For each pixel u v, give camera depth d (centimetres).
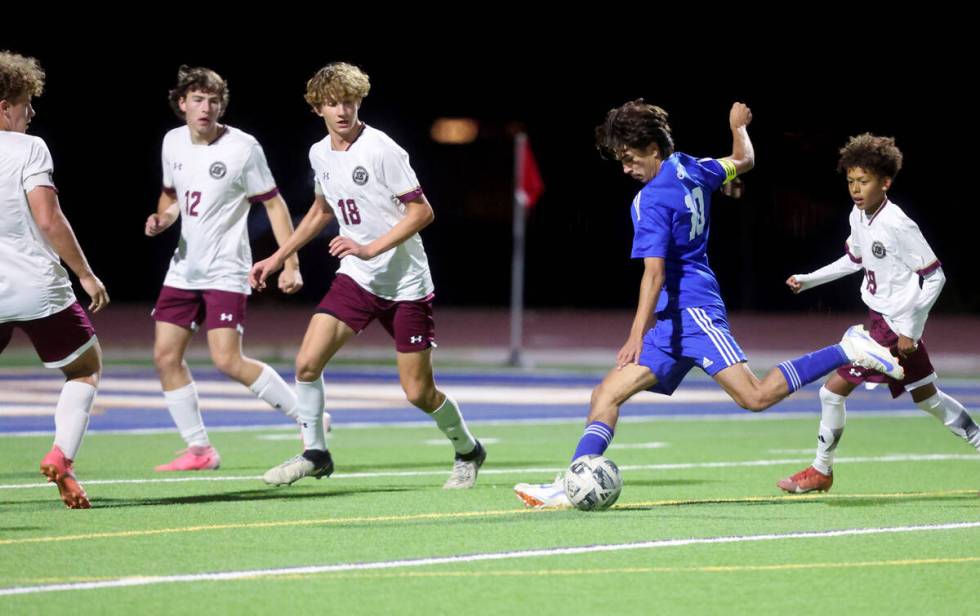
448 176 12262
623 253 11994
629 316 11162
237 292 3012
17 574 1870
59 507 2462
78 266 2319
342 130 2530
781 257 11306
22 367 6003
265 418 4281
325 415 2819
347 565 1948
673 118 11288
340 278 2611
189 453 3069
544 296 12088
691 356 2362
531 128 12112
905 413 4744
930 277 2531
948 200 11275
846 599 1778
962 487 2844
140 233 11469
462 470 2792
